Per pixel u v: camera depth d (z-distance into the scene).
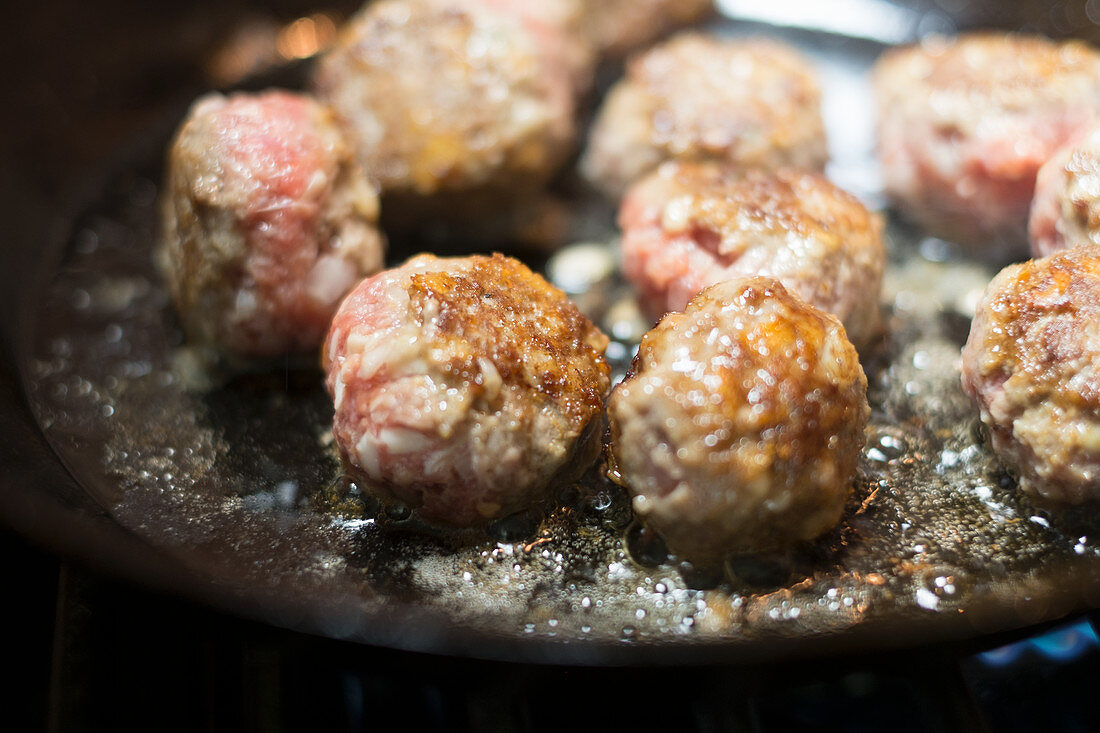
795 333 0.19
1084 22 0.29
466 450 0.19
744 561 0.20
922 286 0.24
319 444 0.22
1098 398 0.19
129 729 0.19
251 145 0.22
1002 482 0.21
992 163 0.24
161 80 0.35
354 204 0.23
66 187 0.32
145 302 0.25
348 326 0.20
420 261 0.21
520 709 0.19
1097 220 0.21
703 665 0.18
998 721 0.21
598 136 0.26
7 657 0.23
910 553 0.20
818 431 0.19
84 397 0.23
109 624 0.19
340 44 0.26
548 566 0.20
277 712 0.19
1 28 0.34
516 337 0.20
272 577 0.20
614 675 0.18
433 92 0.24
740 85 0.25
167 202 0.23
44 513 0.18
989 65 0.25
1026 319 0.20
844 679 0.20
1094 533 0.20
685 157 0.24
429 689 0.20
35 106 0.34
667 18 0.30
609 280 0.24
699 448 0.19
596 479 0.21
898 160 0.25
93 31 0.35
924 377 0.22
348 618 0.18
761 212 0.22
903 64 0.26
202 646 0.19
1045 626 0.19
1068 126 0.24
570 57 0.28
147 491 0.21
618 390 0.19
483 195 0.25
